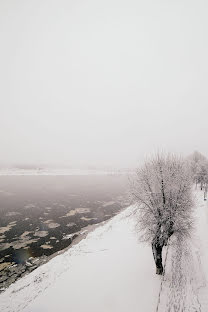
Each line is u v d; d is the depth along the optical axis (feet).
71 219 117.29
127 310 37.73
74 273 56.59
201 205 115.14
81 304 42.27
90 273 55.31
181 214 44.47
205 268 47.44
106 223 108.27
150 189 46.52
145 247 66.54
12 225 105.70
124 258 61.31
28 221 112.37
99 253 68.39
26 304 45.39
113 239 80.02
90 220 116.16
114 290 45.19
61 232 96.48
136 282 46.42
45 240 86.74
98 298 43.21
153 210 45.70
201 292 39.04
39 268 62.75
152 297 39.70
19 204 149.89
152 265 53.26
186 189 46.55
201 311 34.09
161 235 43.52
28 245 81.61
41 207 143.02
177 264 50.78
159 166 46.73
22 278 58.18
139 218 48.03
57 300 44.93
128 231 86.69
